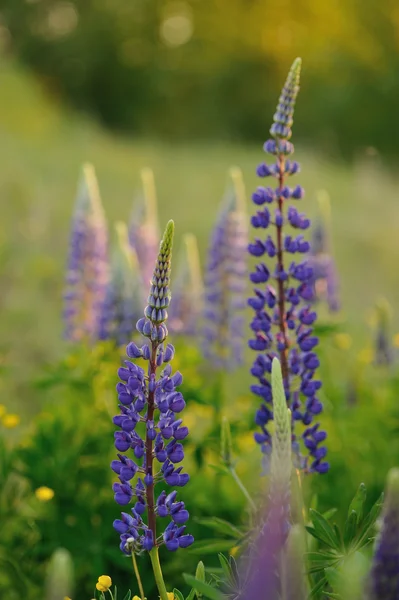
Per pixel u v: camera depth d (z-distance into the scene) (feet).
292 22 144.87
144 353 10.79
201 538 16.80
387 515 7.32
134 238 25.96
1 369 21.65
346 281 43.32
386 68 136.87
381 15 139.23
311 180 67.56
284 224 14.32
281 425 8.14
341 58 138.41
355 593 8.29
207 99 146.61
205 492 18.04
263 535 8.13
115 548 16.38
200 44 150.20
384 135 133.90
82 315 24.71
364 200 64.59
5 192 47.62
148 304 10.59
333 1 141.28
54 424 18.07
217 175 67.67
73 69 145.69
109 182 57.88
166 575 16.33
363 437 19.92
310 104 135.64
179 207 53.98
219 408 19.19
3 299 33.63
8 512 17.12
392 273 45.85
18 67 94.12
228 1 149.69
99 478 17.47
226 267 24.03
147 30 149.48
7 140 65.05
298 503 10.03
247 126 146.30
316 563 11.94
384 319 22.40
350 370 22.04
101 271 24.64
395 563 7.34
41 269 36.52
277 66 145.38
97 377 19.66
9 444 21.56
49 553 16.57
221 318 24.12
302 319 14.10
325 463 13.91
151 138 108.78
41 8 145.18
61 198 50.24
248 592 7.49
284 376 14.01
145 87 147.33
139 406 10.68
